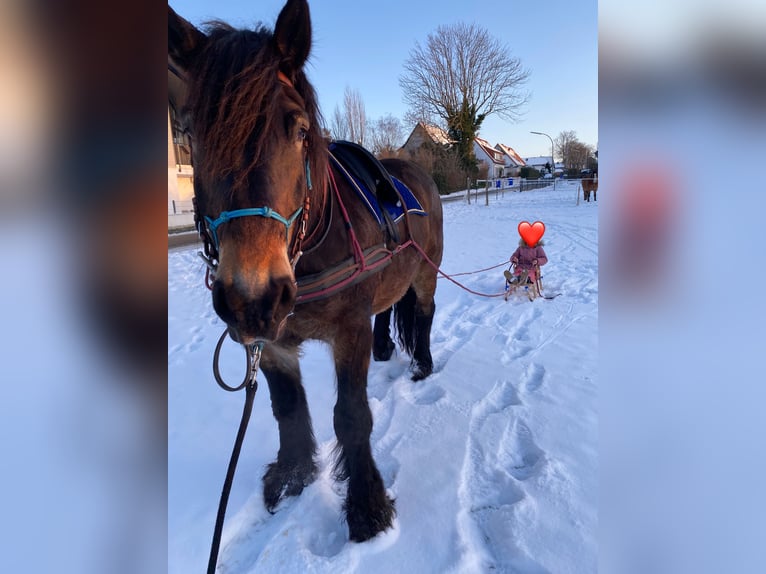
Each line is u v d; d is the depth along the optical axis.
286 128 1.41
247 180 1.32
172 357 3.88
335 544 1.91
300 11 1.48
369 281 1.98
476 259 7.72
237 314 1.32
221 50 1.39
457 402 2.85
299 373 2.27
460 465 2.25
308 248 1.77
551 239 9.43
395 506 2.02
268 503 2.08
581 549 1.72
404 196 2.57
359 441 1.95
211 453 2.46
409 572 1.70
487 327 4.29
